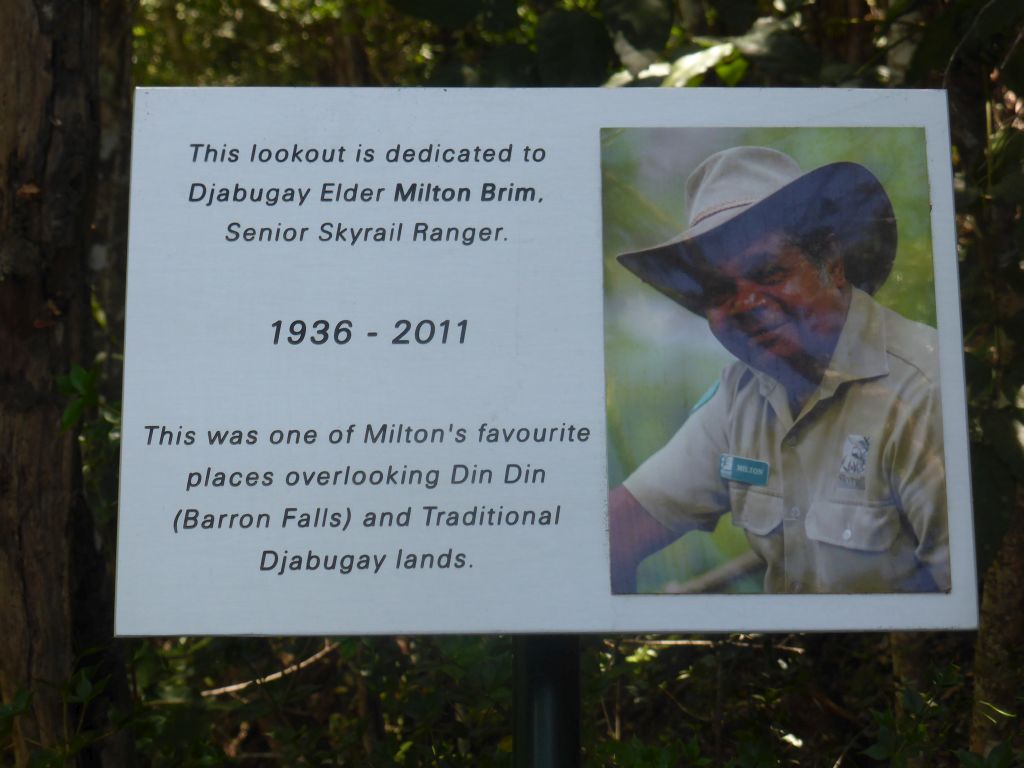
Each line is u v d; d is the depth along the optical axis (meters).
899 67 3.51
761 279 2.09
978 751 2.91
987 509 2.48
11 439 2.34
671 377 2.05
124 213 4.25
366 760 2.96
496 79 2.96
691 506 2.02
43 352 2.38
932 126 2.14
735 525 2.02
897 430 2.06
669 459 2.03
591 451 2.03
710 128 2.12
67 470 2.41
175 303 2.03
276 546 1.98
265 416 2.01
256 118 2.08
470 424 2.02
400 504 2.00
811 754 3.52
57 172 2.37
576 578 1.99
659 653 3.52
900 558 2.02
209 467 2.00
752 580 2.01
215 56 6.29
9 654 2.37
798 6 3.33
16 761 2.46
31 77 2.34
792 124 2.13
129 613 1.95
